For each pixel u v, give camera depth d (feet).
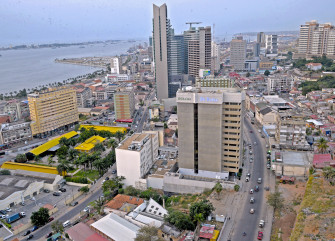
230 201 511.81
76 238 439.63
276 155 636.07
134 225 455.22
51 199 614.34
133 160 628.28
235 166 600.39
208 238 402.93
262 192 538.47
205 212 446.60
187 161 624.59
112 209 506.89
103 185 609.01
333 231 360.69
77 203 594.24
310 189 488.85
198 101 578.25
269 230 420.77
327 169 517.14
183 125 606.14
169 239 418.10
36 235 492.95
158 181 617.62
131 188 591.37
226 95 569.23
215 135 586.86
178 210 497.05
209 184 567.59
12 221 531.91
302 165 581.94
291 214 455.63
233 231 424.46
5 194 590.14
